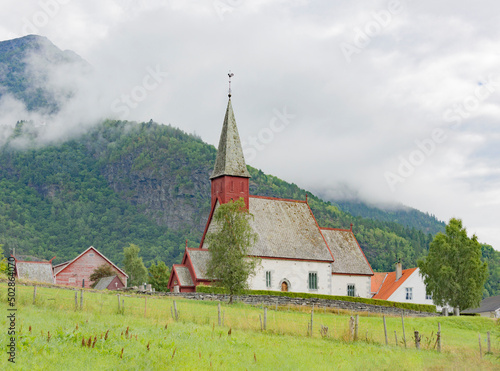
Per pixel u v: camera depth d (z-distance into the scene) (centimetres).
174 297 6769
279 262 8300
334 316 6350
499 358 3884
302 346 3722
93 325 3528
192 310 5003
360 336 4484
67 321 3553
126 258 14988
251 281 8000
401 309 7800
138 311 4397
